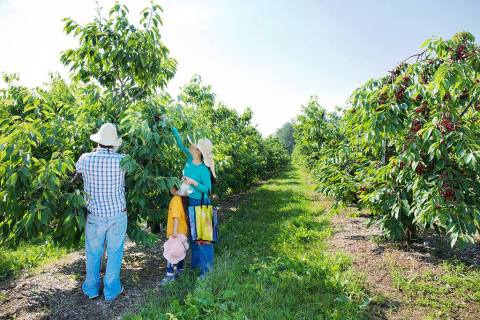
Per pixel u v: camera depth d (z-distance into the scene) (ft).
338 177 21.57
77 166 11.34
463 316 10.57
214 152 23.00
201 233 13.14
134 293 12.65
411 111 14.53
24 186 10.82
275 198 35.83
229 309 10.82
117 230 11.83
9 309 11.68
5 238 11.92
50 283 13.88
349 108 15.79
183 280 13.14
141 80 16.37
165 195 14.74
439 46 13.83
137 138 13.28
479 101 13.96
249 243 18.70
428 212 12.75
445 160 13.53
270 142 83.92
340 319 10.16
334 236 19.66
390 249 16.57
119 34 14.97
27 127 10.34
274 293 11.66
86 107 14.06
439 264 14.47
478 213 11.98
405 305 11.26
